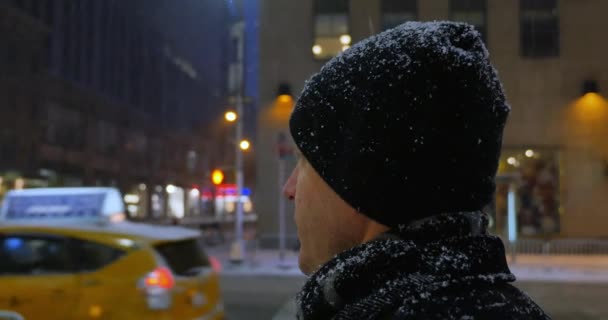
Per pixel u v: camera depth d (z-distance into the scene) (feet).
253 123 167.32
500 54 78.28
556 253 75.41
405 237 3.08
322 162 3.36
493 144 3.24
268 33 81.30
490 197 3.31
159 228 21.45
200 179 253.85
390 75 3.10
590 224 76.38
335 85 3.34
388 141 3.07
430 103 3.04
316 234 3.50
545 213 76.95
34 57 138.21
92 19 170.40
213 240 94.02
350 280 3.05
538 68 78.02
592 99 76.54
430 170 3.05
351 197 3.20
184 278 19.38
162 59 221.25
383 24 79.46
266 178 80.23
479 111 3.11
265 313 34.22
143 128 202.59
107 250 18.49
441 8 78.59
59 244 18.56
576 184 76.95
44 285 17.97
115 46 185.26
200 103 257.96
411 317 2.73
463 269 2.91
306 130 3.48
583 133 76.89
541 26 78.43
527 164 77.71
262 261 65.05
